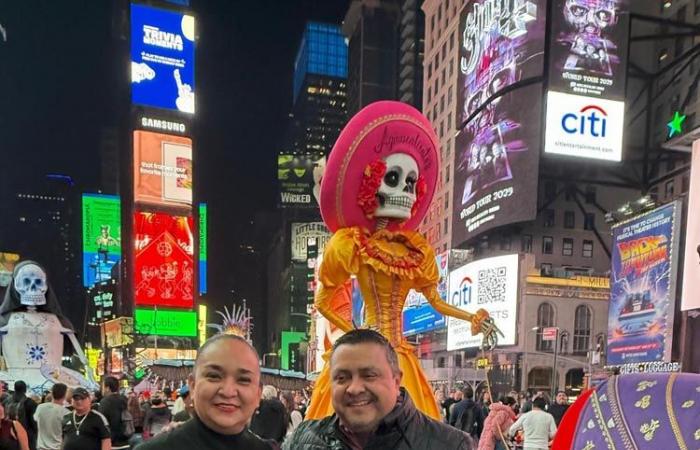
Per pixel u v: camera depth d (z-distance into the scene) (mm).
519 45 41719
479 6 47375
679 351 20000
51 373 20984
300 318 125562
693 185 17406
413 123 5801
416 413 2521
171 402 15656
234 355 2463
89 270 142750
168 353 70312
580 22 40500
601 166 41844
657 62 44219
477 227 44656
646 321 20891
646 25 44625
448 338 40562
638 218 21969
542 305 38594
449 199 54875
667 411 1843
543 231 45344
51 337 21734
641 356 20969
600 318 39219
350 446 2479
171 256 74125
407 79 79812
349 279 6227
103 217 147125
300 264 128875
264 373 21453
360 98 93125
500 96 43219
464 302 39969
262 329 181000
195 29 86188
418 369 5684
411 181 5887
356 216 5844
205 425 2445
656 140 43062
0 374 20359
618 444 1877
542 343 38062
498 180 42281
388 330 5609
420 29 79000
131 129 80250
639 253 21672
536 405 8789
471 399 10477
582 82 40094
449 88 56781
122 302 95062
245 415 2453
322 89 151500
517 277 36656
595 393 2100
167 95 80750
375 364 2344
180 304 73000
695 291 16984
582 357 38375
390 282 5711
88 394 5801
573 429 2146
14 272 22406
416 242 5934
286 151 164750
